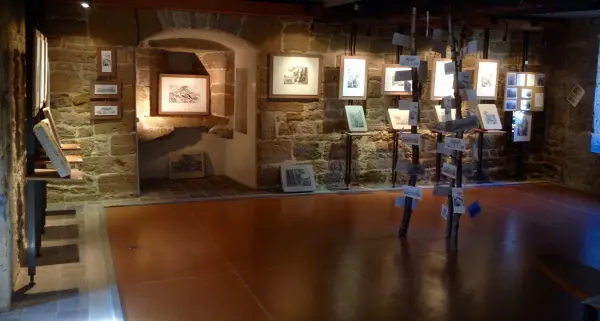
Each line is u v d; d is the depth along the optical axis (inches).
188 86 314.3
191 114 317.1
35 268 163.0
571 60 316.2
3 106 134.2
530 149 336.2
